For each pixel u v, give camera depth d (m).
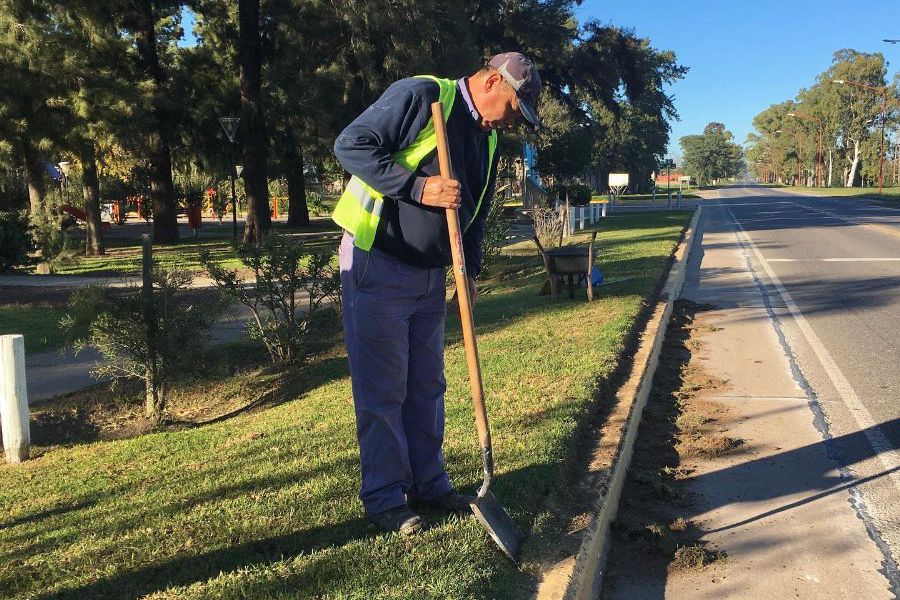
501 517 2.96
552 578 2.74
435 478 3.29
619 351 6.36
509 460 3.82
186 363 6.00
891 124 102.88
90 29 17.28
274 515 3.31
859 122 103.12
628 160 80.00
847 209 36.91
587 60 31.86
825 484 4.11
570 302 9.14
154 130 23.16
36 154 17.53
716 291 11.05
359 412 3.03
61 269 17.17
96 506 3.66
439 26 21.45
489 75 2.79
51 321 9.91
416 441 3.24
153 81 20.27
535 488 3.47
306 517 3.27
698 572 3.24
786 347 7.38
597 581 3.11
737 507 3.85
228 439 4.83
